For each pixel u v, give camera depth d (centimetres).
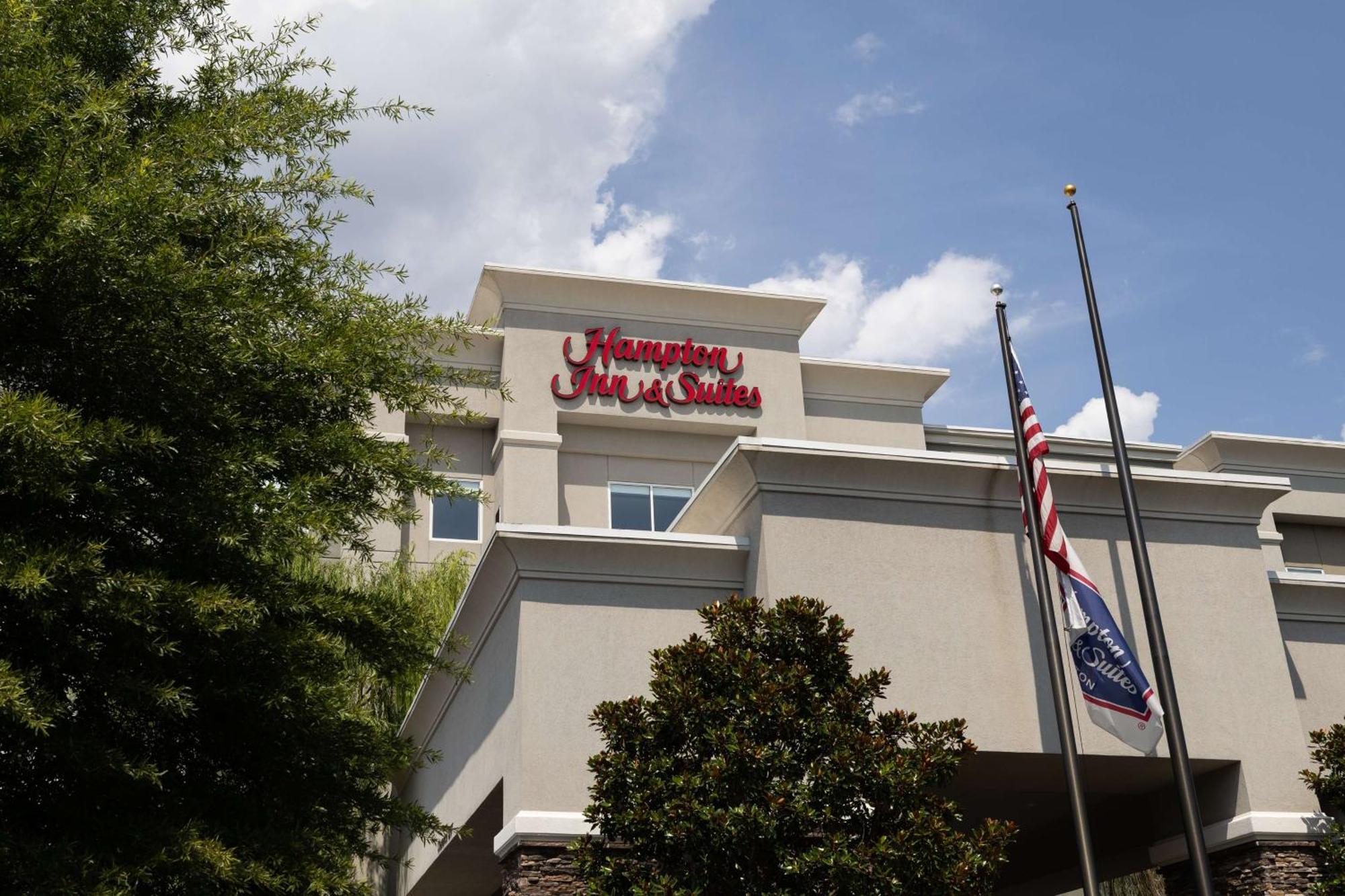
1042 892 1850
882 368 3067
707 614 1223
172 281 1008
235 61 1262
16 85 998
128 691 1029
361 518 1280
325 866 1173
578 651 1377
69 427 945
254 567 1145
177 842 996
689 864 1092
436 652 1692
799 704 1148
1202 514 1538
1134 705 1328
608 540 1410
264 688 1133
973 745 1159
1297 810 1420
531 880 1267
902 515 1436
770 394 2931
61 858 934
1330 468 3070
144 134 1152
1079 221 1488
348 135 1238
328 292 1209
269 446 1138
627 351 2867
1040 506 1375
